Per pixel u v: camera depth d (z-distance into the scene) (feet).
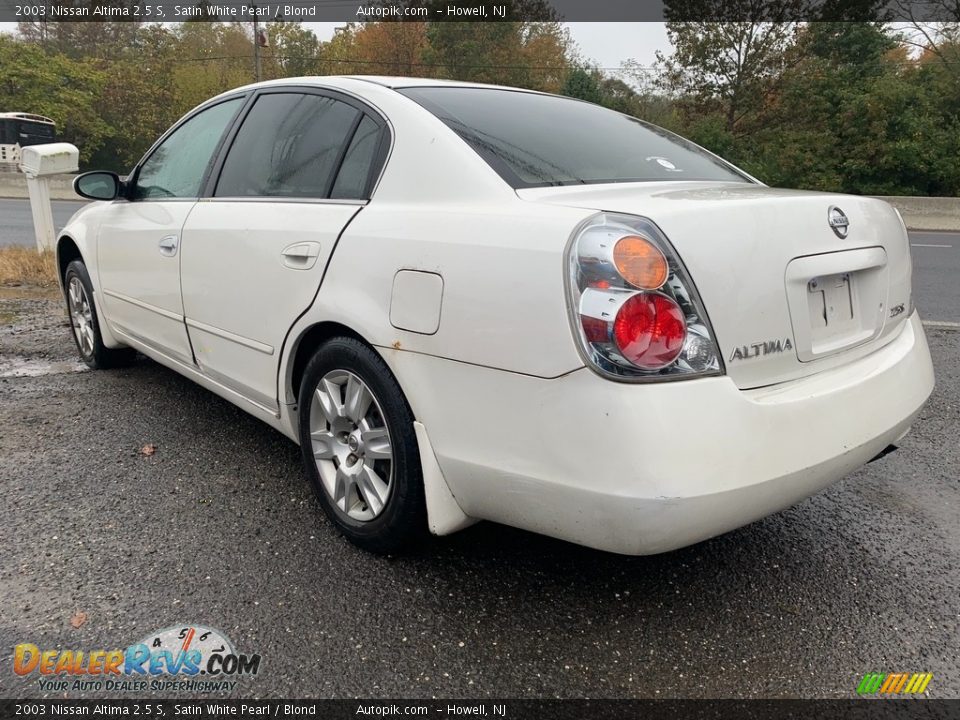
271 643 6.37
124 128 119.34
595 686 6.02
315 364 7.88
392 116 7.79
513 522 6.38
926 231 52.31
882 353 7.40
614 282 5.40
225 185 9.72
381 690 5.91
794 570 7.75
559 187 6.71
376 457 7.34
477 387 6.16
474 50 111.04
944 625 6.90
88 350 14.16
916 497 9.51
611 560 7.77
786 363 6.25
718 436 5.51
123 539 7.95
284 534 8.13
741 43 82.69
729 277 5.79
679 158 8.82
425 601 6.99
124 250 11.64
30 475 9.41
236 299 8.91
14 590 6.98
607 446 5.41
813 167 68.80
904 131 66.64
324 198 8.09
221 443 10.62
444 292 6.33
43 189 24.08
